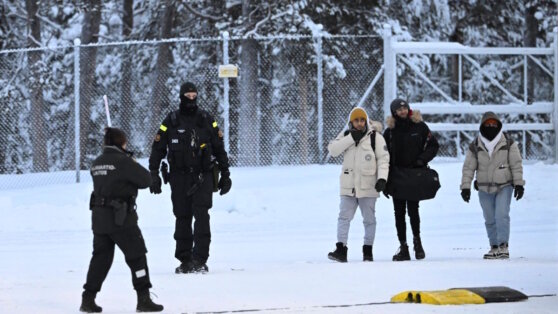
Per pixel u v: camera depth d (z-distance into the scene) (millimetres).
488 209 32906
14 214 46312
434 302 21781
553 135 61594
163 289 24891
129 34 78812
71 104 71250
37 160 66438
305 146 60188
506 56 77375
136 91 72000
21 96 68000
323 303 22266
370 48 59500
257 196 49094
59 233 43219
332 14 70688
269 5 64938
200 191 28594
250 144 61750
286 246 38188
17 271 31141
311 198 49375
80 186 52281
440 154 75062
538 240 39031
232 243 39156
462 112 59125
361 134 31719
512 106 60250
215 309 21562
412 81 69250
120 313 21531
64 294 24562
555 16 81250
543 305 21562
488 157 32719
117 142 21984
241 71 64375
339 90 59812
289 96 63156
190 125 28594
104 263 21703
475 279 26188
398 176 32156
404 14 78750
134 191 21781
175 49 75688
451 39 82625
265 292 24250
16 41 78938
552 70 61906
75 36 78250
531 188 51969
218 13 74500
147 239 40656
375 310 20922
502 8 83750
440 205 49375
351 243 39188
